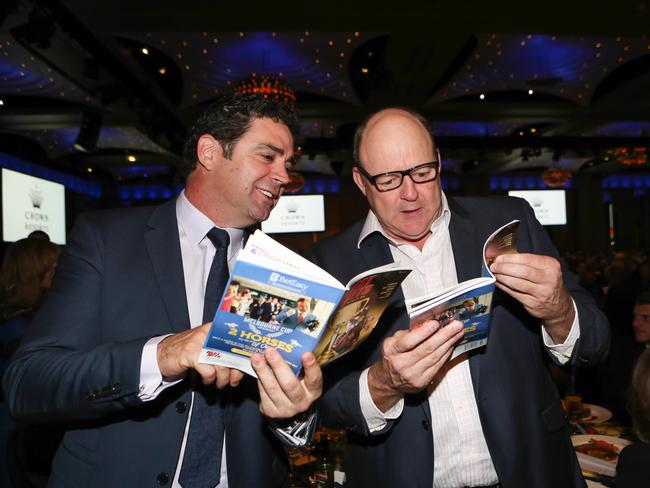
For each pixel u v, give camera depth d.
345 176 13.97
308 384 0.93
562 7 4.98
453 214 1.37
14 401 1.02
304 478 1.77
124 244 1.18
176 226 1.22
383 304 1.02
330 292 0.84
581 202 14.43
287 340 0.89
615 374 3.08
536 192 14.41
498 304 1.27
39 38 4.52
